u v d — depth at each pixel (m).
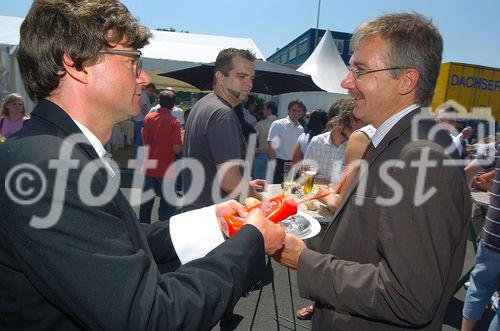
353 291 0.93
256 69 5.18
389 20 1.06
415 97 1.07
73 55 0.76
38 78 0.78
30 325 0.71
